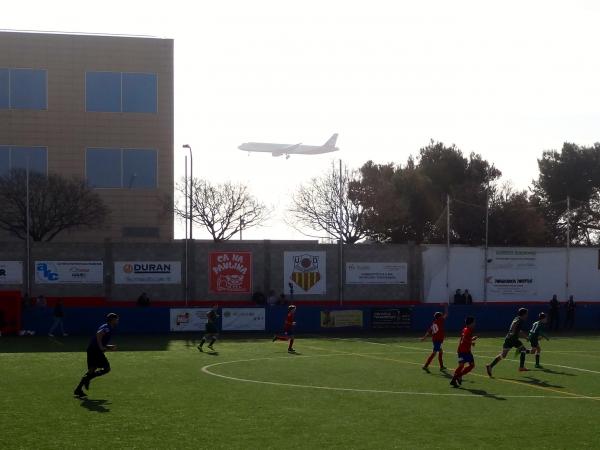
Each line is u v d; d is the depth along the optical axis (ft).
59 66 217.36
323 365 86.07
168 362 88.74
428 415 53.57
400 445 43.73
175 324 138.10
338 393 63.93
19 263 154.51
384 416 53.01
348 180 252.42
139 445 43.21
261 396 61.87
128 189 220.23
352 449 42.60
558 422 51.37
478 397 62.49
